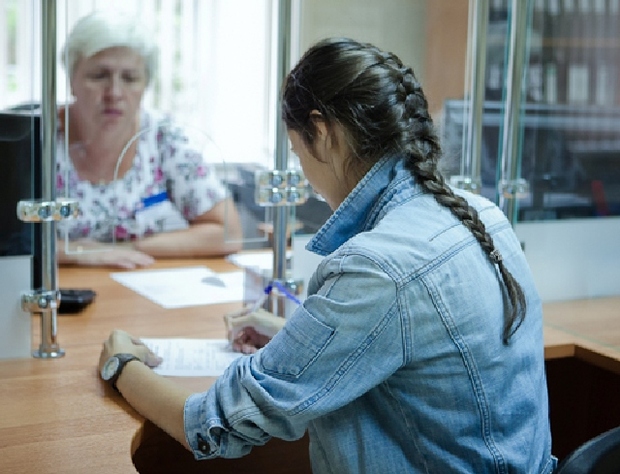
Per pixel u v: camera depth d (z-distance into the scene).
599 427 2.10
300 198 1.90
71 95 2.21
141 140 2.33
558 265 2.11
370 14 1.95
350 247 1.14
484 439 1.15
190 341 1.79
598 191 2.15
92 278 2.28
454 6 2.00
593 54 2.12
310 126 1.22
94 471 1.19
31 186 1.69
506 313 1.17
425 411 1.14
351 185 1.24
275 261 1.93
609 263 2.16
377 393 1.17
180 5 2.38
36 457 1.23
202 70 2.36
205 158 2.38
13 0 1.70
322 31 1.92
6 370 1.61
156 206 2.38
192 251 2.42
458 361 1.12
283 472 1.89
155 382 1.41
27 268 1.69
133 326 1.90
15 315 1.69
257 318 1.75
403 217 1.17
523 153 2.07
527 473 1.16
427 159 1.22
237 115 2.27
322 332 1.12
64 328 1.88
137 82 2.29
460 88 2.04
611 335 1.88
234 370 1.23
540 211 2.08
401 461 1.16
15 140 1.67
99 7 2.34
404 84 1.22
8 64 1.71
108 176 2.32
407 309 1.10
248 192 2.24
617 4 2.13
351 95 1.18
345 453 1.17
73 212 1.72
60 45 2.09
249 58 2.13
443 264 1.12
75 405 1.44
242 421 1.18
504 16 2.07
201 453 1.26
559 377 2.17
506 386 1.16
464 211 1.19
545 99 2.08
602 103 2.13
